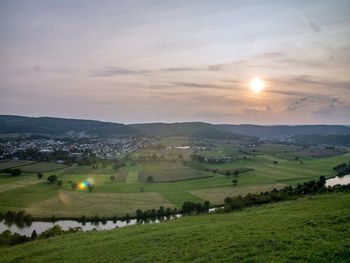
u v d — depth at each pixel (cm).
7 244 6625
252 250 2931
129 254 3556
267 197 7681
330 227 3356
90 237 5047
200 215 6450
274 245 2977
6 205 15562
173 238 3906
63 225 12962
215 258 2911
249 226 3906
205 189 18512
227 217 5191
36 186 19375
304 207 4834
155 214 14012
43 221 13650
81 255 3869
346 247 2700
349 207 4250
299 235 3188
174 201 16062
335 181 19475
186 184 19975
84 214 14412
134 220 13625
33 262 3947
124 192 18225
